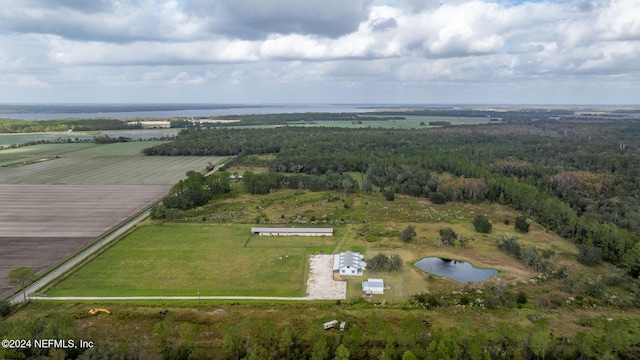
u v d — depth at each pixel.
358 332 58.53
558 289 80.38
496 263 93.00
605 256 96.12
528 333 62.84
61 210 131.75
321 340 55.84
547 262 91.94
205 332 64.62
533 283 82.81
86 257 93.25
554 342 61.50
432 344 54.44
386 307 72.62
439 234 111.19
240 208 136.88
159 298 75.38
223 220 123.38
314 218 124.44
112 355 55.16
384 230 114.62
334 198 149.00
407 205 141.75
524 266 91.62
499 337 60.97
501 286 77.06
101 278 83.25
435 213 132.12
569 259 95.81
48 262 90.56
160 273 85.94
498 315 70.12
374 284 79.25
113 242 103.12
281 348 57.66
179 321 67.25
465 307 72.75
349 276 85.38
